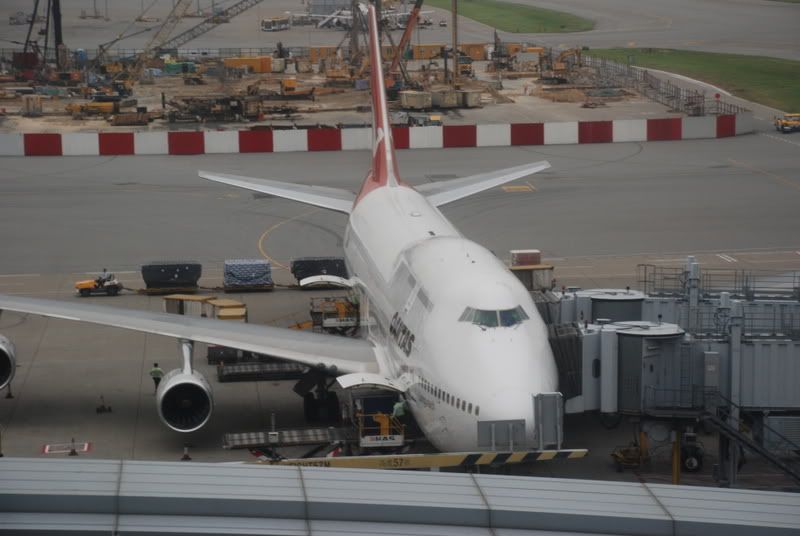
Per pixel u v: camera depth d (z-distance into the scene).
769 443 145.75
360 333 195.25
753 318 160.88
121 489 73.25
